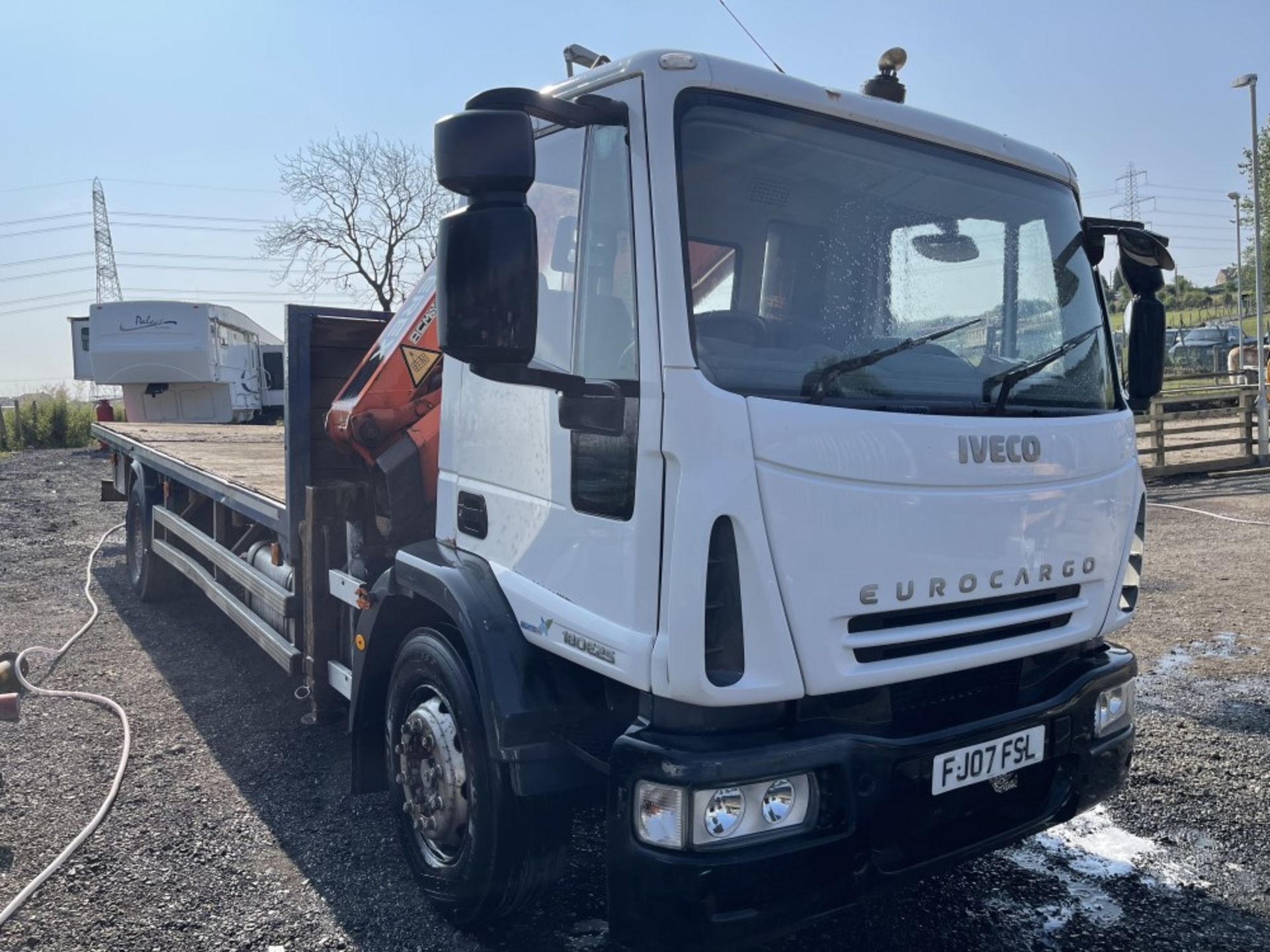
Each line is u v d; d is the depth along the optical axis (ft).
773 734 8.22
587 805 10.22
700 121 8.63
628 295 8.59
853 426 8.43
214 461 22.80
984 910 11.30
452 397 11.36
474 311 7.92
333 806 14.10
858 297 9.48
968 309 10.27
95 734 16.84
